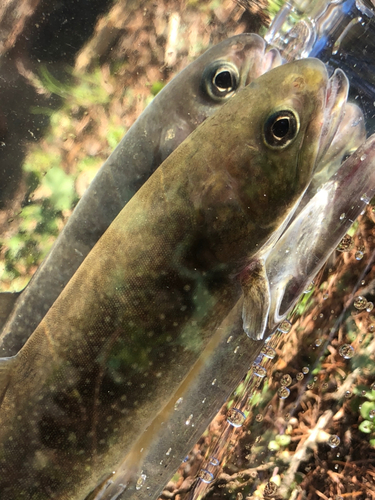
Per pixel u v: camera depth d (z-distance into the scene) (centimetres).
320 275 21
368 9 15
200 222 11
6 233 16
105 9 18
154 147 14
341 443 22
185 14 19
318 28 16
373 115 15
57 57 17
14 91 16
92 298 11
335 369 22
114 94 18
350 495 21
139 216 11
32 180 17
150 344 12
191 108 14
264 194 12
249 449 23
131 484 14
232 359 14
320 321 22
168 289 11
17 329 14
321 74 12
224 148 11
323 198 14
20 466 11
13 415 11
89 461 12
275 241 13
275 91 11
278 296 14
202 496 22
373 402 21
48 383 11
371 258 21
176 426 14
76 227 14
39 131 17
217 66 14
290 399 23
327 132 12
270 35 16
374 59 15
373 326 21
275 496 22
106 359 11
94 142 17
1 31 16
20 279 16
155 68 18
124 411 12
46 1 17
